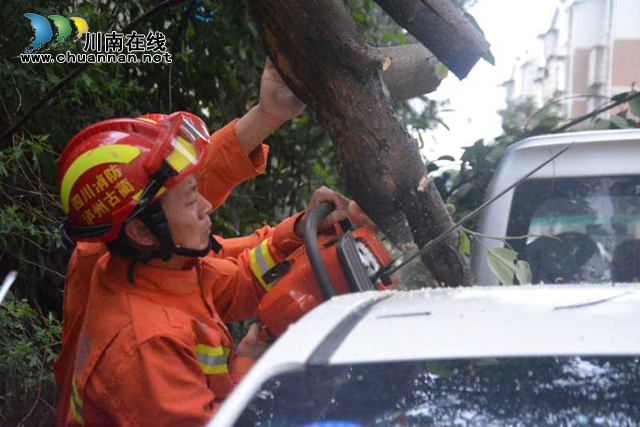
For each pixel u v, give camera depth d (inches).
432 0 107.2
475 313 74.4
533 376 67.4
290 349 68.9
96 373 96.0
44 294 186.2
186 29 213.6
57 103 181.0
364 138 109.5
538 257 145.6
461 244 118.4
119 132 101.8
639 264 143.0
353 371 68.1
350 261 104.7
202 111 225.5
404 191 110.7
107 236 99.9
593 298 78.3
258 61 216.2
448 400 66.8
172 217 101.0
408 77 119.5
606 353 66.2
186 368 95.2
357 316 75.8
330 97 109.0
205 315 103.5
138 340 94.3
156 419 92.2
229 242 124.3
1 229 157.1
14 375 154.8
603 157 146.1
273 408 68.1
